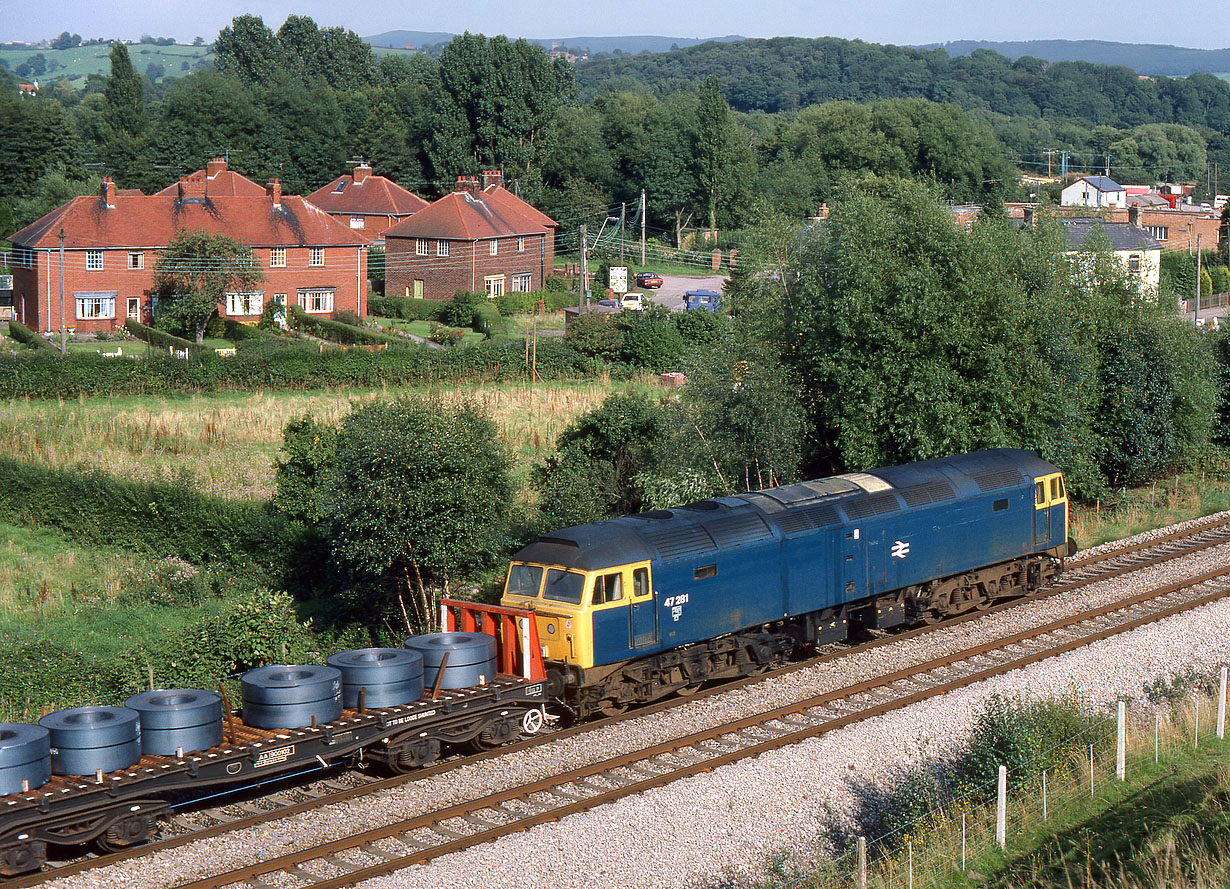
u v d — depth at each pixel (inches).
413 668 729.6
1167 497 1606.8
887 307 1285.7
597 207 4714.6
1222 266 3855.8
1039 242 1478.8
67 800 584.1
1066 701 807.7
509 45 4670.3
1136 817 683.4
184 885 568.4
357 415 1072.2
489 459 1025.5
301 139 4874.5
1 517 1445.6
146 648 957.8
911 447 1280.8
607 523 869.2
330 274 3149.6
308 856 600.1
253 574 1194.6
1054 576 1198.3
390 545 965.2
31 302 2871.6
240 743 656.4
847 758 738.2
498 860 595.2
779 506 947.3
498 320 3093.0
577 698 816.3
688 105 5147.6
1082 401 1521.9
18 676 871.7
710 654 894.4
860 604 1010.1
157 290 2844.5
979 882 621.6
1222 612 1059.3
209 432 1704.0
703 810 662.5
